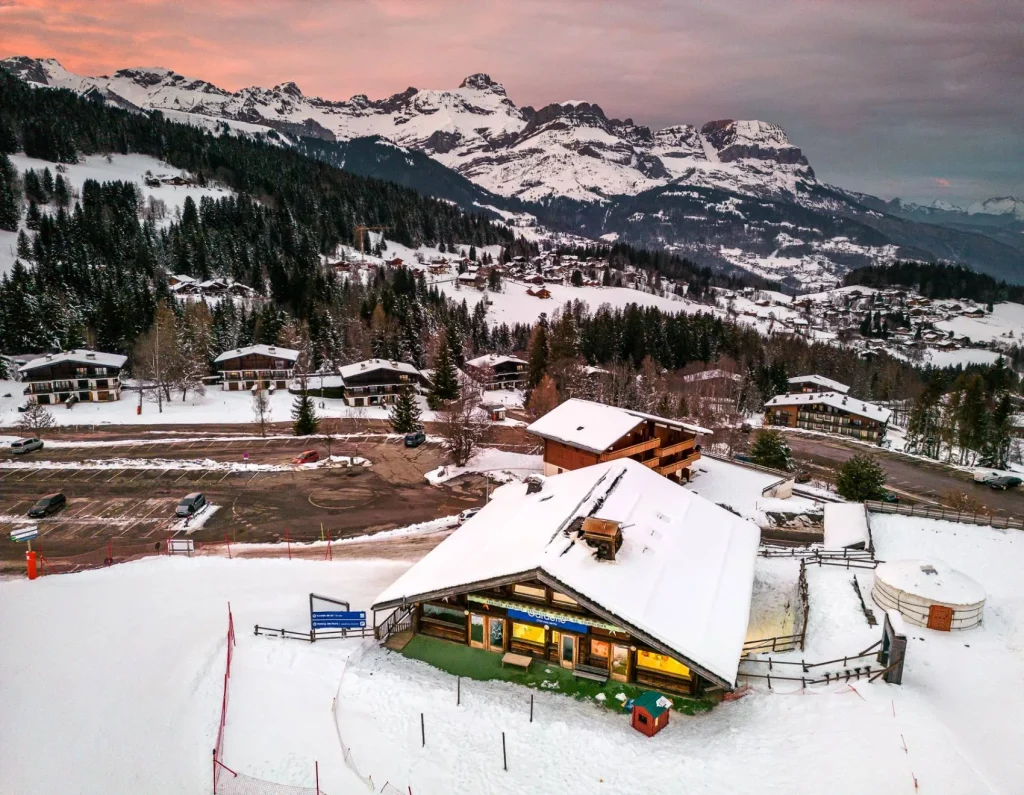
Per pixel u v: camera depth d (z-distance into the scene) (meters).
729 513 40.28
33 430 78.75
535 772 23.00
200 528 52.53
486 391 120.81
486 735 25.00
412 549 48.59
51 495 56.62
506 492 42.34
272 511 56.66
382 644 31.97
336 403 103.19
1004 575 37.50
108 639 32.69
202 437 79.50
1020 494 75.88
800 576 39.06
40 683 28.47
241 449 74.69
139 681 28.81
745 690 27.23
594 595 27.19
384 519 55.47
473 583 29.47
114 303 117.50
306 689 28.34
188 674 29.22
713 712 26.23
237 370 107.38
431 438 81.88
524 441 83.62
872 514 46.53
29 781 22.55
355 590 40.47
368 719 26.09
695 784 21.84
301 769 23.39
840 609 33.25
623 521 33.97
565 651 29.77
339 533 52.19
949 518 45.31
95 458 69.44
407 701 27.16
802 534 53.59
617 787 22.08
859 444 103.50
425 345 137.00
